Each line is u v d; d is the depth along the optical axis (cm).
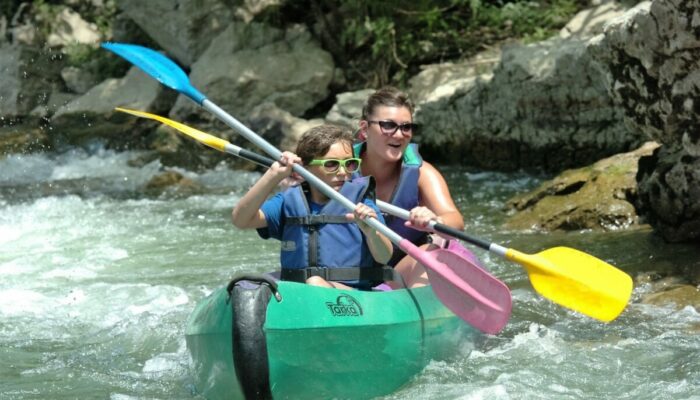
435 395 717
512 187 1702
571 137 1741
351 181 802
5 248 1386
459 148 1969
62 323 982
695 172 1088
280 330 682
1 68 2681
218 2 2419
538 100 1759
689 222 1118
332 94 2322
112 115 2405
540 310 969
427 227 788
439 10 2242
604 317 761
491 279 759
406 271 859
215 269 1213
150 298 1065
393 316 741
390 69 2295
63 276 1201
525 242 1255
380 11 2275
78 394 762
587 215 1298
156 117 898
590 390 721
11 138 2392
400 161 892
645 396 704
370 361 723
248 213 775
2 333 948
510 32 2266
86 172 2139
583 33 1838
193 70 2341
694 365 766
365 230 766
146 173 2102
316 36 2398
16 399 754
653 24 1009
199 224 1538
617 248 1156
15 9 2900
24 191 1944
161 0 2448
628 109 1123
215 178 2030
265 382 665
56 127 2442
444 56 2252
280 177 769
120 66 2636
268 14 2394
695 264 1048
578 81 1681
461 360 802
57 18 2791
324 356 701
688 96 1013
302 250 779
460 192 1683
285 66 2289
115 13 2828
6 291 1112
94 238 1445
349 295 731
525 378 746
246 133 854
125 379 797
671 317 909
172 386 775
